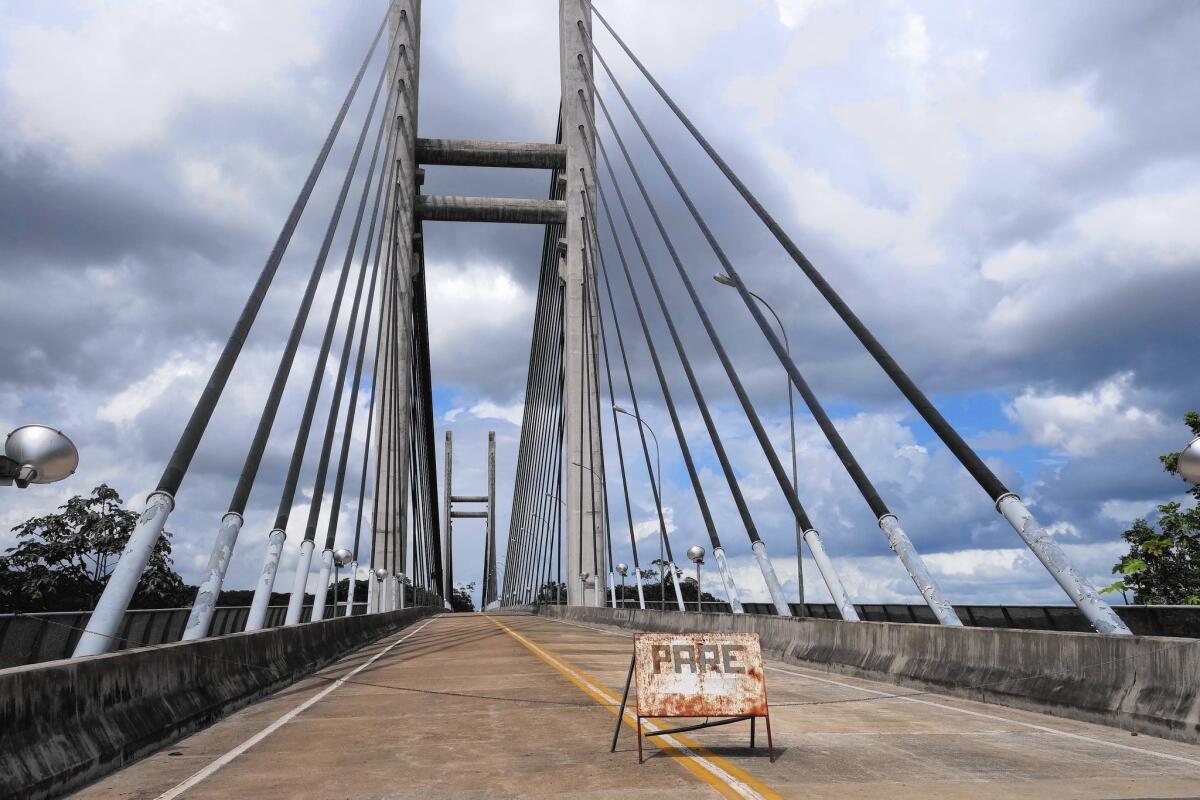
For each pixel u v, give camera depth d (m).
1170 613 16.45
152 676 9.55
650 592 83.19
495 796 6.36
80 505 37.03
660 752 8.05
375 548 57.25
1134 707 9.45
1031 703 11.12
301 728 10.24
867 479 17.70
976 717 10.59
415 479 79.19
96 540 36.28
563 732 9.34
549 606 72.00
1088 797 6.07
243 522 15.56
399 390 60.12
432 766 7.57
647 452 43.91
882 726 9.77
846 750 8.12
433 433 105.25
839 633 17.75
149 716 9.01
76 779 7.05
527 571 101.06
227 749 8.88
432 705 12.13
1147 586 23.91
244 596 47.38
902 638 14.99
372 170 35.72
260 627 18.72
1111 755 7.86
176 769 7.84
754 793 6.29
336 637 23.88
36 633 12.52
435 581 119.00
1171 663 9.19
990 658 12.40
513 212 68.31
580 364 65.69
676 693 7.85
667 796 6.25
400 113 63.53
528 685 14.43
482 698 12.79
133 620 16.44
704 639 8.04
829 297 19.34
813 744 8.47
